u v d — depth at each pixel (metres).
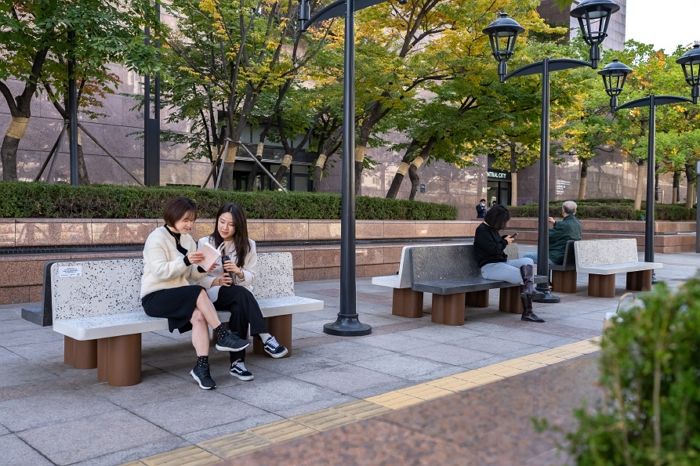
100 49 11.05
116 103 22.42
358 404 4.80
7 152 12.20
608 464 1.71
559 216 26.73
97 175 22.12
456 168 33.34
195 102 17.81
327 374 5.69
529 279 8.46
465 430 2.39
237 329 5.57
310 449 2.28
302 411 4.65
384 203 15.32
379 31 16.20
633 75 25.33
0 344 6.79
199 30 16.31
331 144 21.09
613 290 10.92
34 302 9.55
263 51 15.73
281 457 2.22
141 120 23.00
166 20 21.70
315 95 16.86
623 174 47.47
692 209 28.44
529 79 16.14
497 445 2.23
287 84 16.52
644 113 24.53
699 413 1.68
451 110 17.22
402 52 16.09
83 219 10.20
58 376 5.55
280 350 6.12
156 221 11.02
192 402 4.85
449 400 2.76
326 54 15.79
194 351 6.49
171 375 5.60
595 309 9.54
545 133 10.11
